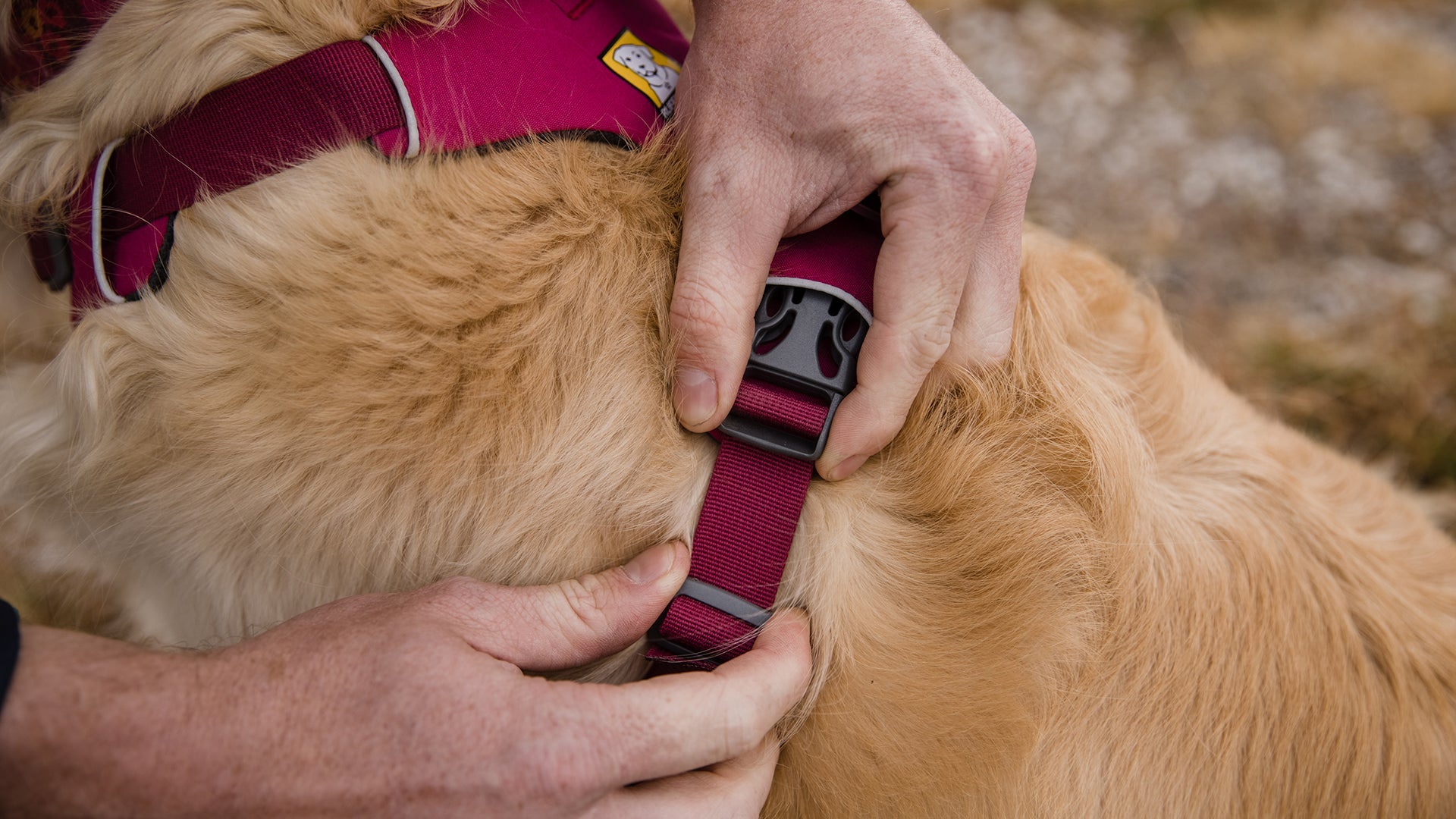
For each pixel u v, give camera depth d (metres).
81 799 0.67
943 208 0.78
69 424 0.91
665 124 0.93
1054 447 0.94
